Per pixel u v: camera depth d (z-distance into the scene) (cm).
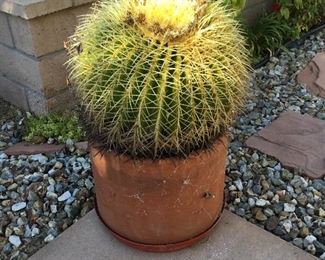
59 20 114
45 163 110
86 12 119
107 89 69
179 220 82
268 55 161
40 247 91
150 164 73
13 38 117
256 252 87
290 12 171
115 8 74
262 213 97
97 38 72
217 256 87
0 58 127
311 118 127
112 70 69
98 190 85
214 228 92
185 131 70
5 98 136
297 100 138
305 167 108
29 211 98
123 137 72
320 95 140
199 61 68
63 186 103
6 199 101
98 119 74
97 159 78
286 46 168
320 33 179
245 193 102
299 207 99
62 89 123
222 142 79
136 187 77
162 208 79
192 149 75
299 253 87
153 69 66
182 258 86
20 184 105
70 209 98
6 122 128
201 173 78
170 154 73
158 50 67
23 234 94
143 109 67
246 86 80
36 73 117
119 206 82
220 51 71
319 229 93
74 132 117
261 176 107
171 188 77
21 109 132
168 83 66
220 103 71
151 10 68
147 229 83
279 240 90
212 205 85
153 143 71
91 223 94
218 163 80
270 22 165
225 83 71
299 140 117
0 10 113
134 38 68
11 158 114
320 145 116
